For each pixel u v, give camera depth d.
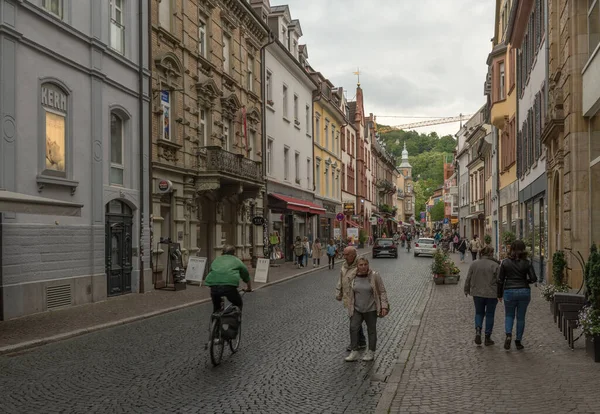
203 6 24.33
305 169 41.78
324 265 34.16
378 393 6.91
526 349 9.12
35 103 13.66
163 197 20.78
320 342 10.27
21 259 13.11
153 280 19.69
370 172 75.69
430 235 99.75
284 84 36.78
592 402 6.09
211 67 24.80
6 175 12.54
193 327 12.05
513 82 28.36
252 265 30.56
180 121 21.81
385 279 24.31
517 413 5.79
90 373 7.97
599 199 14.09
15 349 9.48
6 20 12.56
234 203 28.28
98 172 16.22
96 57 16.17
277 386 7.24
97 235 16.12
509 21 24.61
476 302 9.64
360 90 68.25
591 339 8.32
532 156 22.38
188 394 6.88
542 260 20.47
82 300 15.34
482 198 50.47
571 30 14.37
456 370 7.79
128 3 18.28
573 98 14.30
